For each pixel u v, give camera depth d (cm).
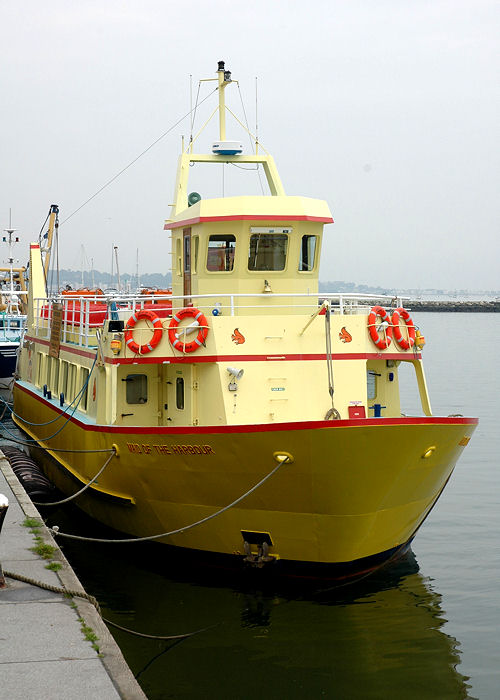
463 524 2241
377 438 1445
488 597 1689
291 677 1345
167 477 1709
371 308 1836
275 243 1898
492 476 2812
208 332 1712
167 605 1619
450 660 1410
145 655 1412
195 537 1730
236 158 2227
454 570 1861
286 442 1477
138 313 1795
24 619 1078
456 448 1652
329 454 1455
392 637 1493
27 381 3325
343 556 1596
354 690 1306
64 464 2319
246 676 1345
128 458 1788
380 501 1543
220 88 2212
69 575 1253
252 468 1551
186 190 2205
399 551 1792
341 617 1570
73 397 2377
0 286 5578
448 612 1609
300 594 1656
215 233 1878
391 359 1831
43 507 2403
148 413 1917
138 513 1853
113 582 1744
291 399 1708
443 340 9894
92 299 2241
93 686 902
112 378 1855
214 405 1705
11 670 937
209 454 1590
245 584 1705
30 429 3053
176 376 1841
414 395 4888
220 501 1647
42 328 2962
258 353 1709
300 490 1520
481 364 6875
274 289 1909
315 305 1819
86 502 2111
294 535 1588
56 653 980
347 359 1752
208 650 1430
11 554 1349
